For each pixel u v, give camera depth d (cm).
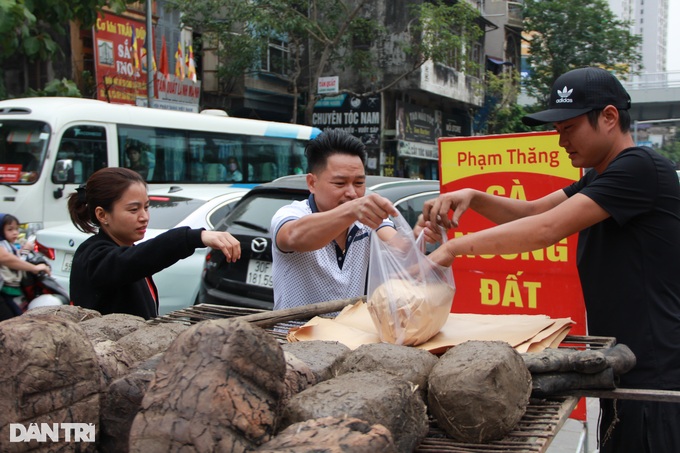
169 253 235
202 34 1778
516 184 344
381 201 203
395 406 124
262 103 2017
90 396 118
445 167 360
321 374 145
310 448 99
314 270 259
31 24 912
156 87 1529
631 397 155
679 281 207
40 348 112
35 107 848
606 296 213
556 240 198
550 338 192
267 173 1153
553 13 2548
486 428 132
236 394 105
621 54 2570
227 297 480
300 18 1691
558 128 222
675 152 1838
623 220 199
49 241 587
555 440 389
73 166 860
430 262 194
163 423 103
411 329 181
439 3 1891
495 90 2506
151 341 162
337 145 250
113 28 1433
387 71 2047
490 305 351
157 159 973
